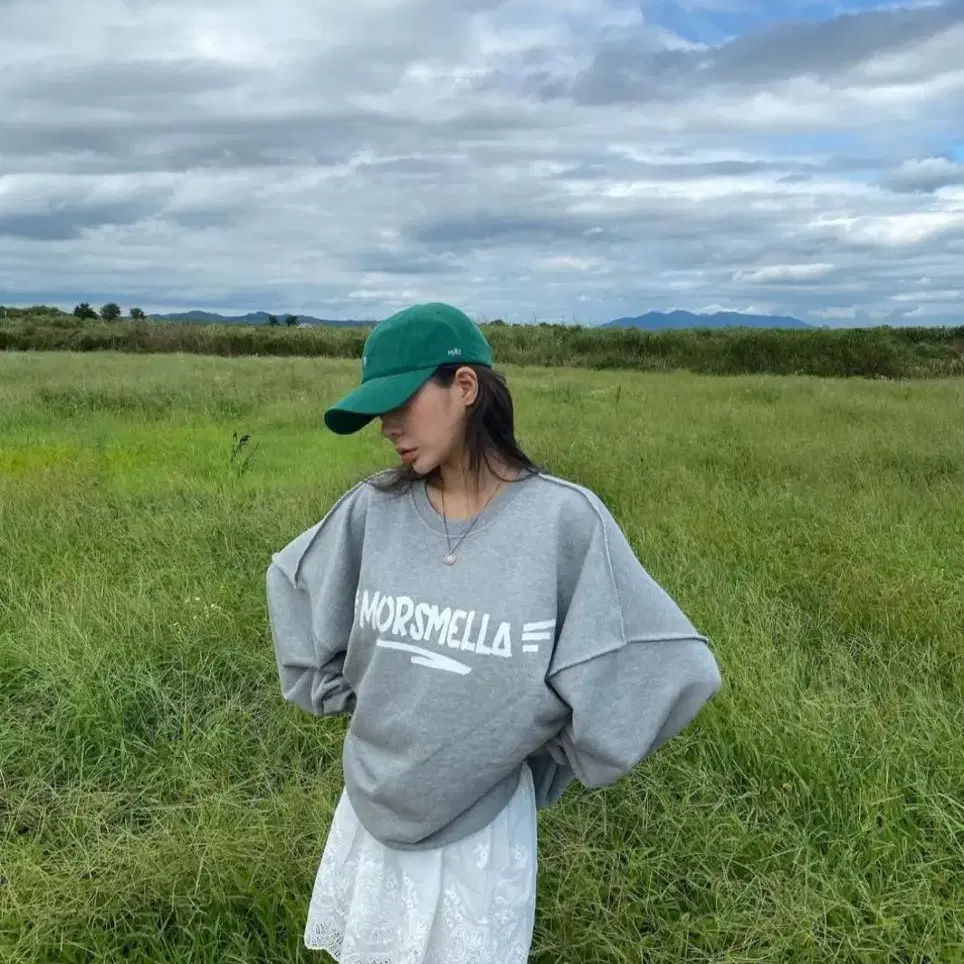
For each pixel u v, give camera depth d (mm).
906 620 4188
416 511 1678
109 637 3941
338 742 3312
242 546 5332
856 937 2342
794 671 3584
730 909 2488
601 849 2715
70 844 2762
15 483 6770
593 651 1533
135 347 29984
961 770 2941
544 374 19609
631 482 6836
